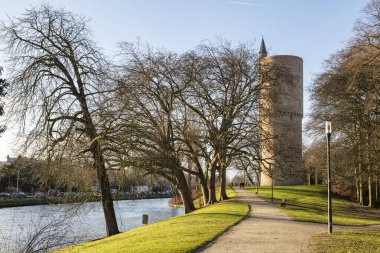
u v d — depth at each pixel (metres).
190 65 35.75
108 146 26.36
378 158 36.72
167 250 13.35
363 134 38.66
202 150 36.72
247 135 38.41
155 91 32.94
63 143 24.89
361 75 29.34
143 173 30.95
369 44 27.06
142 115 29.86
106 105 26.12
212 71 38.28
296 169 45.31
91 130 25.80
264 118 39.41
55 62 25.61
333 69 41.75
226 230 18.75
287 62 68.62
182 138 35.38
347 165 41.44
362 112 36.66
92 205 28.19
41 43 25.61
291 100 63.28
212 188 42.12
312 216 27.84
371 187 47.97
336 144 42.69
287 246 14.34
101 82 26.44
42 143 24.22
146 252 13.16
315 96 43.09
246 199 46.34
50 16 25.69
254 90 38.72
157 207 65.06
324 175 48.09
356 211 40.34
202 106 38.53
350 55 29.12
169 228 20.34
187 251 13.20
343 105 38.91
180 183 37.03
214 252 13.26
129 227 36.31
